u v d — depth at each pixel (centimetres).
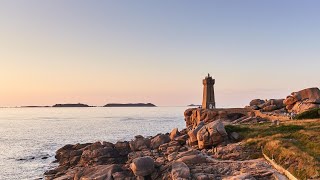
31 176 7650
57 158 9144
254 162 4838
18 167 8719
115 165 5212
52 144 13362
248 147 5469
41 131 19488
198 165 4878
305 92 9362
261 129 6381
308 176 3838
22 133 18438
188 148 6353
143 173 4753
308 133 5500
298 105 9012
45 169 8369
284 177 4144
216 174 4522
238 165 4750
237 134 6216
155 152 6669
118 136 15588
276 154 4744
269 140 5444
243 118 9288
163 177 4734
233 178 4025
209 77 12812
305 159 4238
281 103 10156
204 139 5988
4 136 16875
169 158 5544
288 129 6153
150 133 16788
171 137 7494
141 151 6912
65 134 17288
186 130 8269
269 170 4403
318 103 8662
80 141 14062
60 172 6662
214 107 12769
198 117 10631
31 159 9888
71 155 7719
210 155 5500
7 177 7619
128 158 6762
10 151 11556
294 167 4175
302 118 7475
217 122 6241
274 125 6581
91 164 7069
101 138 14875
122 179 4859
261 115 9188
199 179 4378
